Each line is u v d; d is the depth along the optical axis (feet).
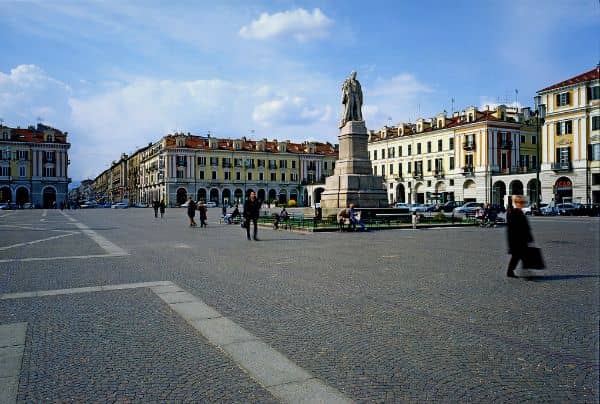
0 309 23.44
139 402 13.42
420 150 253.44
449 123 241.76
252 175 333.21
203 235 68.59
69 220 121.08
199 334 19.35
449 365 15.87
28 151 291.58
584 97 172.24
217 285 29.35
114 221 114.83
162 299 25.57
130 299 25.59
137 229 82.99
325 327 20.20
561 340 18.31
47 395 13.87
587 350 17.20
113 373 15.40
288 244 54.44
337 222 81.82
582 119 172.86
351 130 93.40
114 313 22.65
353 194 91.15
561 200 180.55
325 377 14.98
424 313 22.40
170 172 308.19
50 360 16.55
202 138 338.34
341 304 24.27
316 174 355.56
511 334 19.08
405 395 13.67
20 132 300.61
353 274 33.22
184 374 15.29
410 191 257.96
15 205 269.85
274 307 23.71
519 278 31.40
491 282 30.04
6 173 285.23
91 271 34.91
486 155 214.48
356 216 73.61
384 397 13.57
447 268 35.81
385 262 39.17
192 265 37.86
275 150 342.44
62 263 39.17
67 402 13.44
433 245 52.95
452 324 20.54
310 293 26.91
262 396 13.70
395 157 271.28
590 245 52.80
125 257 43.14
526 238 30.71
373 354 16.94
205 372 15.43
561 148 180.24
